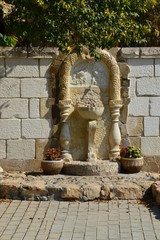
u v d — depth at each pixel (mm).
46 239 6641
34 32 9781
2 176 9617
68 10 9094
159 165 10398
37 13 9555
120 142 10359
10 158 10219
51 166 9742
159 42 12039
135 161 9922
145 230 7016
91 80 10305
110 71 10242
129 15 9938
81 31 9320
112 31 9438
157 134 10391
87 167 9742
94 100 10109
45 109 10211
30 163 10250
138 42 10625
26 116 10188
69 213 7895
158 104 10344
